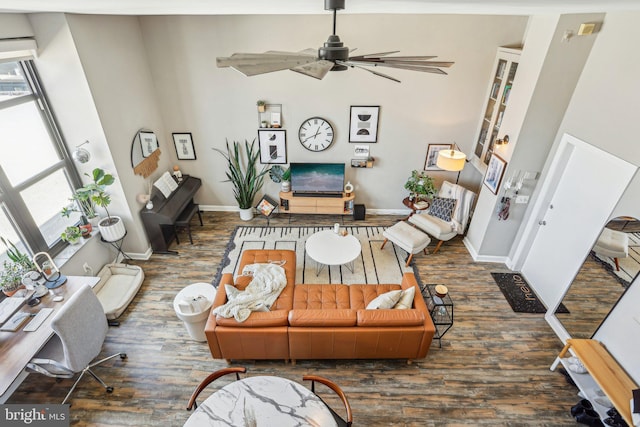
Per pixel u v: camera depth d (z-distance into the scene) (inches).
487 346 146.8
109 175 162.1
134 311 162.6
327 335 124.8
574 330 142.1
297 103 205.8
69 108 152.9
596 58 132.8
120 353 137.6
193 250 204.5
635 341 113.0
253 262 166.6
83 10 122.5
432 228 199.0
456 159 185.8
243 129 214.7
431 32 183.6
